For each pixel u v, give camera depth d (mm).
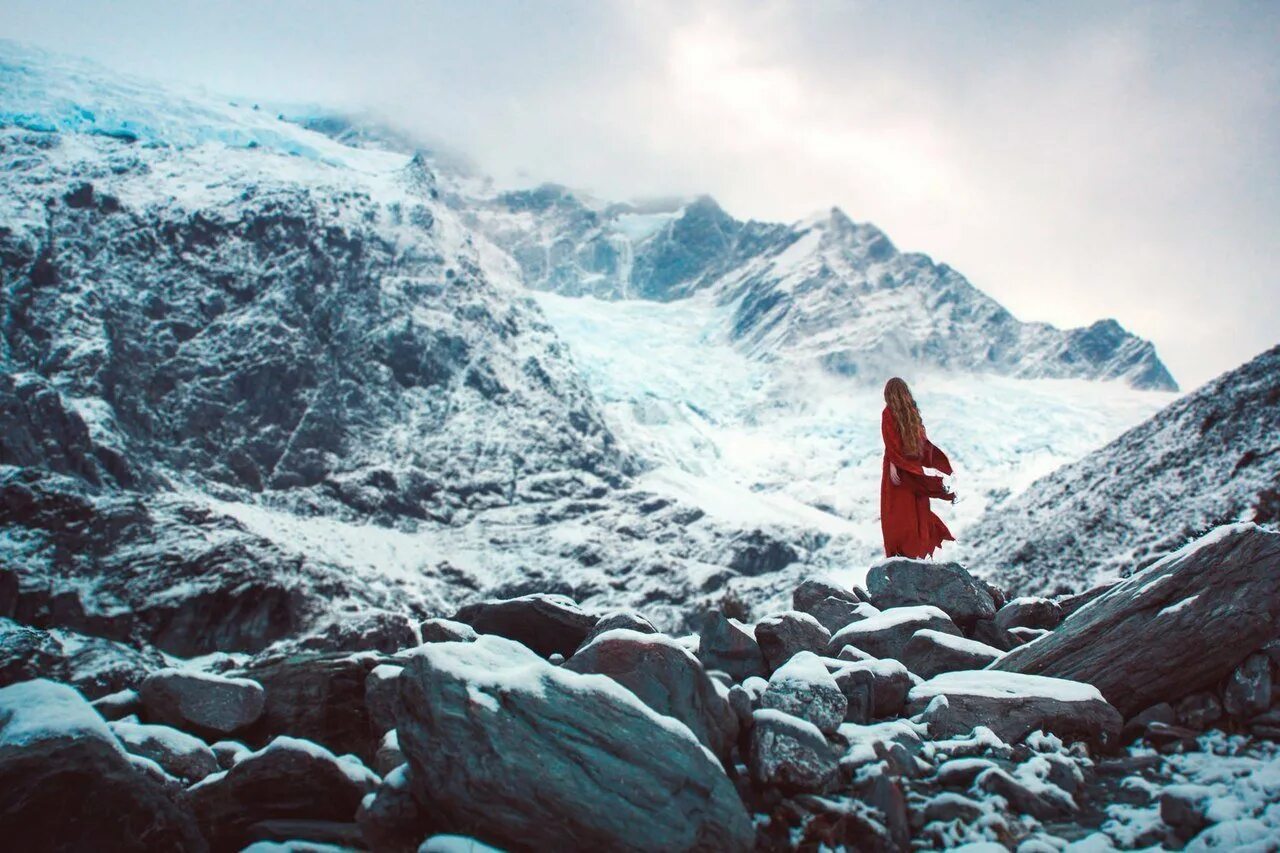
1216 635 9047
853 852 7215
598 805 6777
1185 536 61062
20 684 7285
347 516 188875
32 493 116250
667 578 186375
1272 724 8602
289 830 8000
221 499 177750
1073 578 66250
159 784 7980
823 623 11969
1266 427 68688
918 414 12516
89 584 110125
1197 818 7262
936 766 8352
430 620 11820
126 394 186000
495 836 6879
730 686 9578
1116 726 8781
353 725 10516
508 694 7137
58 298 195500
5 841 6508
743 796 7762
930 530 12469
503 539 195500
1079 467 86562
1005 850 7055
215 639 109500
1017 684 9172
